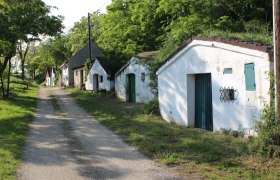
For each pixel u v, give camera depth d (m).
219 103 12.04
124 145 11.13
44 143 11.73
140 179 7.74
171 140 11.38
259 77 10.14
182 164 8.66
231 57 11.34
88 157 9.78
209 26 20.53
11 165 8.85
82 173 8.30
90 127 14.98
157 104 17.30
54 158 9.71
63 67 60.75
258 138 8.92
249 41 11.04
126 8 34.62
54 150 10.69
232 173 7.70
